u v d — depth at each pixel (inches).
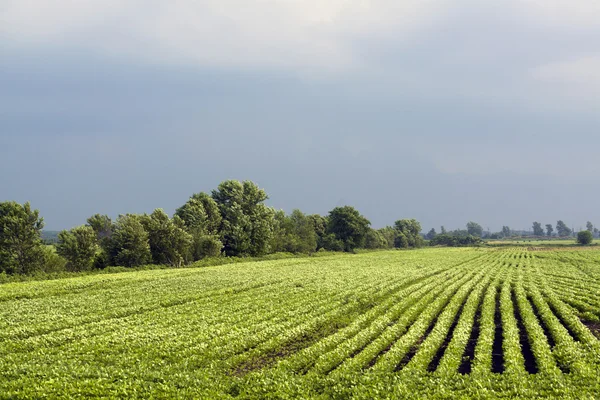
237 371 960.9
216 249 3890.3
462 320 1362.0
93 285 2092.8
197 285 2127.2
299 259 4254.4
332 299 1752.0
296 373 927.7
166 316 1417.3
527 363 994.1
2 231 2701.8
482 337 1136.2
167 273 2736.2
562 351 992.2
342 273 2778.1
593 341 1078.4
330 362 969.5
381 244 7514.8
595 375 813.2
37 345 1075.9
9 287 2015.3
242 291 2010.3
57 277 2669.8
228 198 4586.6
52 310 1487.5
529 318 1359.5
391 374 860.6
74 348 1044.5
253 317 1407.5
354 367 928.3
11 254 2694.4
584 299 1721.2
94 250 3142.2
